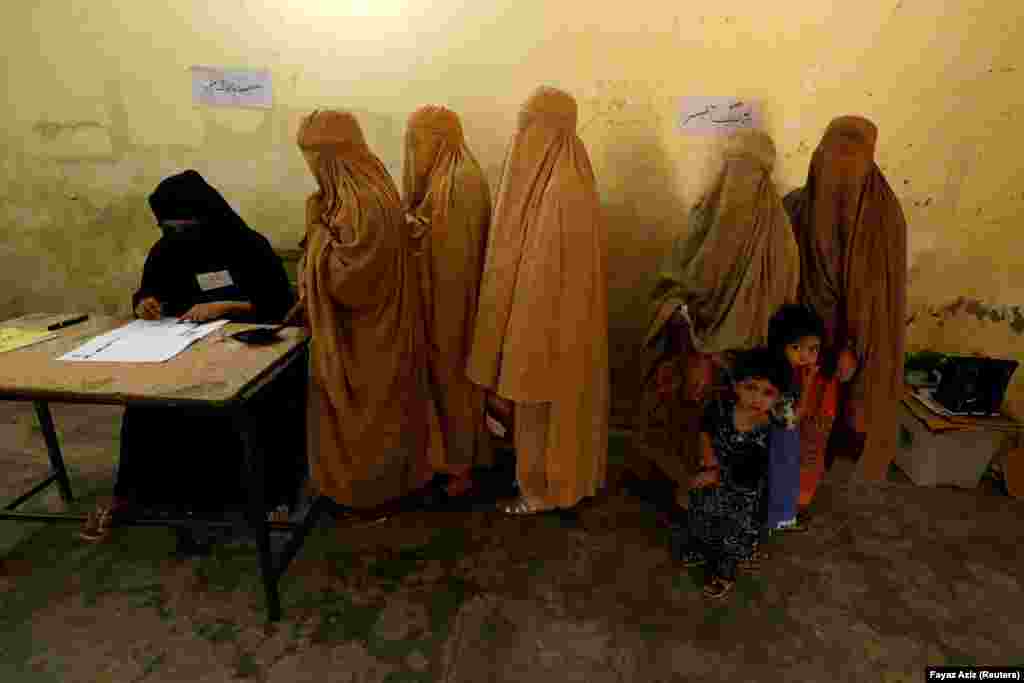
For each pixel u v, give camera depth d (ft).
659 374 7.37
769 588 6.37
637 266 8.66
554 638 5.71
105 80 8.68
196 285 7.11
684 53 7.70
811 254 6.73
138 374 5.37
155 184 9.20
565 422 6.75
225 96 8.55
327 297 6.01
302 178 8.87
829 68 7.55
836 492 8.05
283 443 7.01
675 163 8.13
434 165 6.86
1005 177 7.70
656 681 5.31
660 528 7.30
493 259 6.49
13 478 7.98
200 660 5.41
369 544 6.91
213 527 6.21
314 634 5.71
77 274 9.84
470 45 7.97
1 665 5.31
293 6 8.04
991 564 6.75
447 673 5.33
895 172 7.91
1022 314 8.16
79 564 6.51
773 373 5.50
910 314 8.48
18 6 8.40
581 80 7.93
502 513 7.50
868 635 5.81
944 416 7.79
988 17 7.16
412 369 6.70
